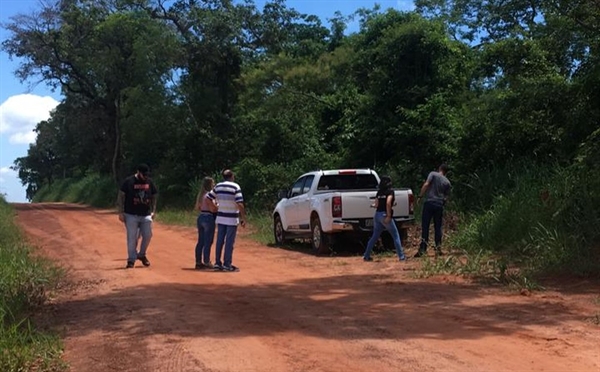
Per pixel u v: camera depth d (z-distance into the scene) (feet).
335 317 24.50
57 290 30.78
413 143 62.90
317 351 19.63
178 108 108.68
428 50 65.98
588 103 45.80
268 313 25.32
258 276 35.81
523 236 38.29
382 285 31.91
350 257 43.86
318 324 23.32
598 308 25.40
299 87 97.71
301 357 18.99
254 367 18.06
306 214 48.03
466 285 31.24
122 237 62.28
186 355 19.34
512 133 51.80
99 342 21.15
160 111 106.83
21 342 20.21
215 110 109.29
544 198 38.86
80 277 35.06
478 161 54.13
